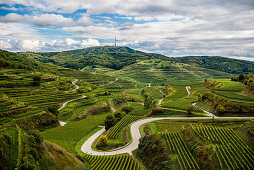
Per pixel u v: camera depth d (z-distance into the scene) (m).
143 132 74.25
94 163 56.91
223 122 74.50
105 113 137.12
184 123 79.38
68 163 47.44
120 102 179.50
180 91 171.38
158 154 51.44
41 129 90.81
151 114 99.19
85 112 125.69
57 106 123.25
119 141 74.69
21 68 171.62
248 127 53.12
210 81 171.00
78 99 147.00
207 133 56.38
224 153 44.78
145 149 57.84
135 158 57.75
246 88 112.12
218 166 41.56
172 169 44.44
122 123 93.06
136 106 164.00
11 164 34.22
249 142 48.75
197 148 49.19
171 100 134.12
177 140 57.50
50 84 156.25
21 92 122.50
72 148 71.50
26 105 99.19
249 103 87.19
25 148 39.41
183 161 45.97
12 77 137.12
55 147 50.31
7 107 89.50
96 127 102.50
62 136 85.44
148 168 51.34
